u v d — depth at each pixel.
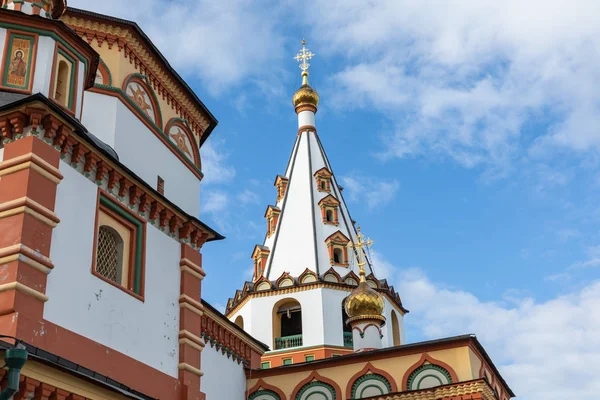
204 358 20.19
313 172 44.34
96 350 14.01
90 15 18.66
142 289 15.87
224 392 20.95
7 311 12.32
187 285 17.36
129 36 19.02
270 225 42.78
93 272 14.48
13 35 15.16
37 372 12.05
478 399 20.56
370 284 38.56
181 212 17.50
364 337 28.95
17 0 16.20
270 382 22.73
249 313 37.94
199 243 18.27
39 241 13.19
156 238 16.84
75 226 14.25
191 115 21.22
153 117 19.45
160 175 18.78
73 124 14.31
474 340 21.83
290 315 38.66
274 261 40.22
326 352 35.59
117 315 14.89
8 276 12.59
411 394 21.27
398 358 22.17
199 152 21.28
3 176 13.50
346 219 42.59
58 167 14.10
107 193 15.45
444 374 21.52
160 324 16.23
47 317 12.98
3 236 12.97
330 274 38.41
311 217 41.62
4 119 13.78
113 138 17.31
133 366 14.96
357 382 22.23
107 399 13.51
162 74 20.09
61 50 15.62
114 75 18.25
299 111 47.88
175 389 16.14
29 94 14.67
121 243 15.95
